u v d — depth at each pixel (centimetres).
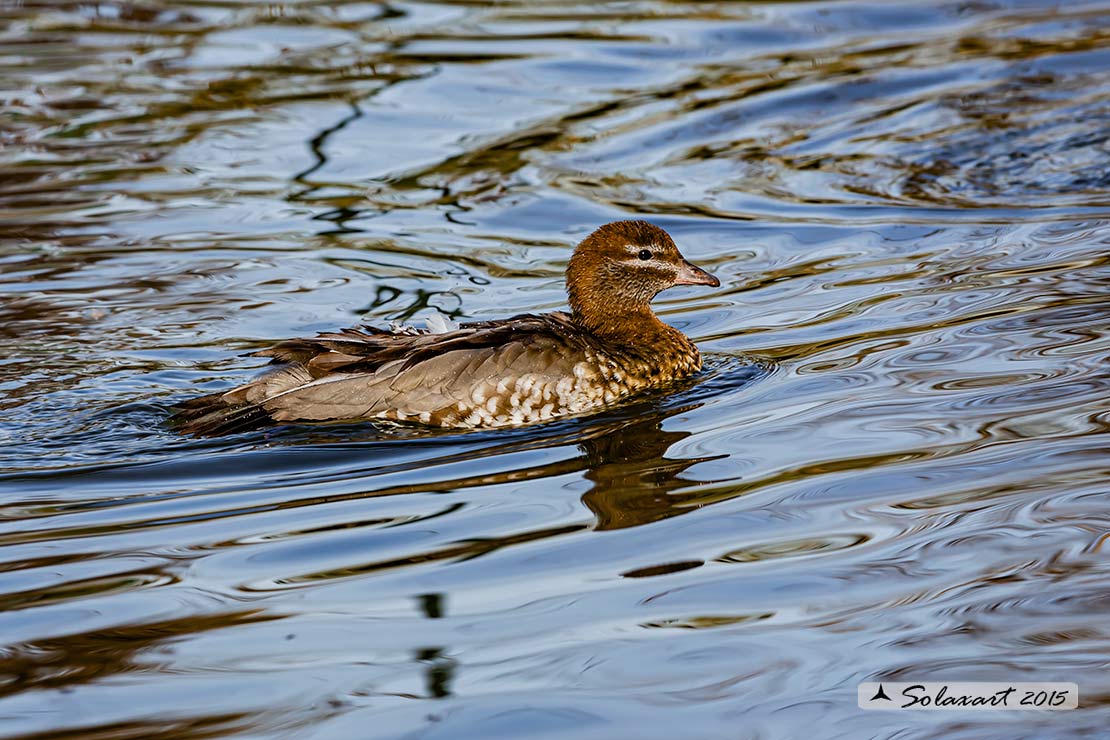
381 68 2331
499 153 1995
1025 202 1775
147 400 1328
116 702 813
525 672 830
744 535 995
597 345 1328
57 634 892
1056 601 871
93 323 1518
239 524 1055
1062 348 1304
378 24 2567
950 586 899
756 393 1293
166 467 1176
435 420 1252
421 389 1252
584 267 1389
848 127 2077
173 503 1102
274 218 1800
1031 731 751
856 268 1611
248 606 923
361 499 1098
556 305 1540
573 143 2031
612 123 2102
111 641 881
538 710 789
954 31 2467
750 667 823
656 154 2000
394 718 787
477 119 2120
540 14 2605
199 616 911
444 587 941
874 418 1191
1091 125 2020
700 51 2400
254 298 1584
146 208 1831
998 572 911
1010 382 1237
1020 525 972
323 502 1094
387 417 1252
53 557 1005
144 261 1678
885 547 959
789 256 1670
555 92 2216
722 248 1708
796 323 1470
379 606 918
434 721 782
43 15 2666
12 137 2067
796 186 1883
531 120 2111
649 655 842
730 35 2477
